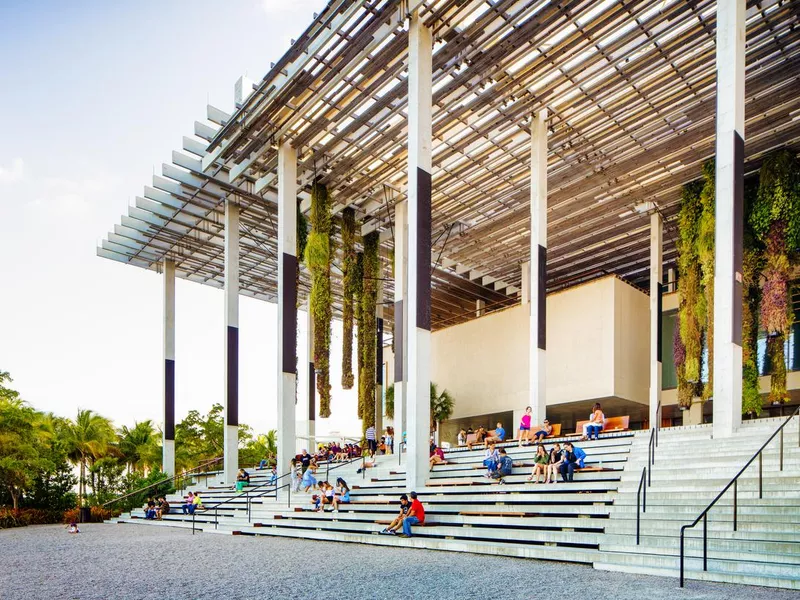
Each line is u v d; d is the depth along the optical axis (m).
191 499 26.80
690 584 8.81
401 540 14.38
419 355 18.83
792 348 28.97
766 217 24.45
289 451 25.48
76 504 36.44
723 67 16.27
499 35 20.25
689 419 32.31
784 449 12.97
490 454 16.97
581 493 14.33
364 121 24.62
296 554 13.44
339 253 37.72
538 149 24.12
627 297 32.47
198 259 37.41
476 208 31.34
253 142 26.62
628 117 23.97
